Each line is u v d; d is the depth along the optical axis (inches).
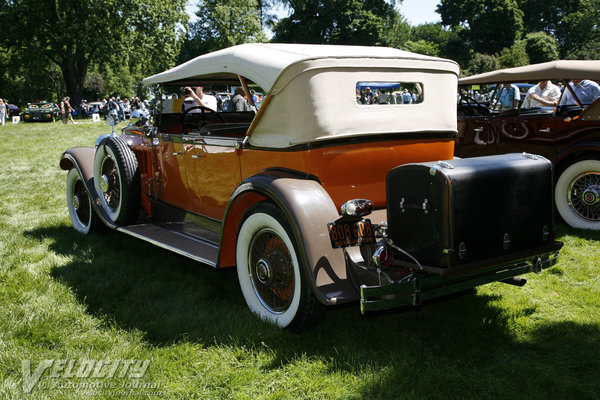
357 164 123.7
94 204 187.3
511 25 2433.6
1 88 1827.0
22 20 1305.4
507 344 114.4
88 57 1373.0
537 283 152.3
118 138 182.1
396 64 125.8
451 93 139.6
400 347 112.7
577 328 121.0
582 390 95.5
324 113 115.8
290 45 140.6
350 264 108.9
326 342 116.0
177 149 163.8
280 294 121.4
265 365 106.6
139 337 119.1
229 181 141.9
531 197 110.3
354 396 95.2
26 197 294.5
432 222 101.1
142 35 1350.9
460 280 105.9
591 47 2407.7
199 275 161.8
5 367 105.8
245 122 183.6
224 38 1852.9
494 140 245.9
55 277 159.5
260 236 124.6
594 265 167.2
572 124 213.5
